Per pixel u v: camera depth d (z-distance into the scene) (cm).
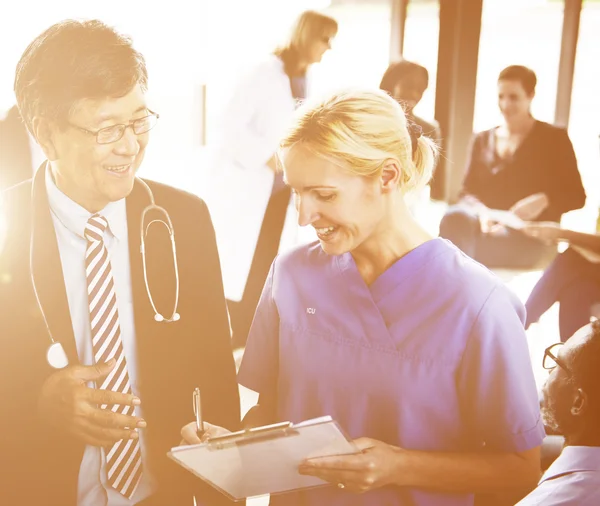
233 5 561
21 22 438
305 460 105
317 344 116
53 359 124
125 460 133
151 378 137
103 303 131
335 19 354
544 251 423
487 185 377
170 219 137
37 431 130
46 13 449
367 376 113
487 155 379
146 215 134
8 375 129
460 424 112
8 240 127
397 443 112
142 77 119
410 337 109
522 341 108
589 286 284
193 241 139
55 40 113
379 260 111
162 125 655
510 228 412
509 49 617
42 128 118
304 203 104
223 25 587
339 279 114
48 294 127
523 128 371
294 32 350
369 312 112
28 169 292
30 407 130
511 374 106
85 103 113
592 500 107
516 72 365
